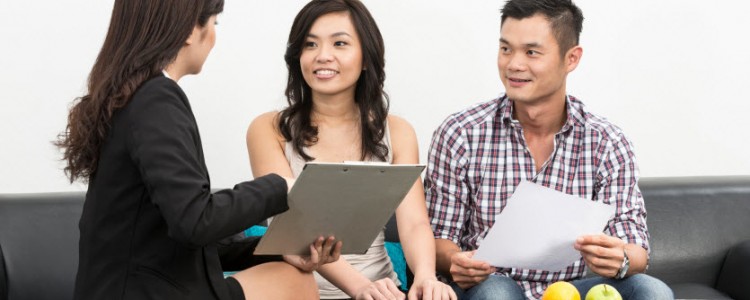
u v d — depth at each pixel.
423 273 2.18
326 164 1.71
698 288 2.77
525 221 2.08
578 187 2.41
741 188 2.92
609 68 3.06
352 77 2.36
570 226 2.07
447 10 2.97
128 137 1.64
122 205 1.67
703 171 3.12
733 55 3.10
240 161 2.91
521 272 2.40
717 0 3.08
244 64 2.89
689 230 2.84
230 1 2.87
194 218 1.59
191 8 1.73
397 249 2.59
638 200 2.40
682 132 3.11
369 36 2.38
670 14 3.07
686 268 2.83
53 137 2.80
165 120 1.63
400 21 2.95
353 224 1.91
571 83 3.05
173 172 1.60
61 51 2.79
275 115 2.45
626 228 2.34
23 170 2.80
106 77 1.69
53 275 2.51
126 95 1.66
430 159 2.49
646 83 3.08
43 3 2.77
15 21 2.76
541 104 2.35
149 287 1.67
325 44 2.33
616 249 2.09
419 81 2.98
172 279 1.69
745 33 3.10
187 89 2.86
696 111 3.11
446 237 2.42
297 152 2.40
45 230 2.54
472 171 2.43
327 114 2.43
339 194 1.80
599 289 1.80
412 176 1.83
